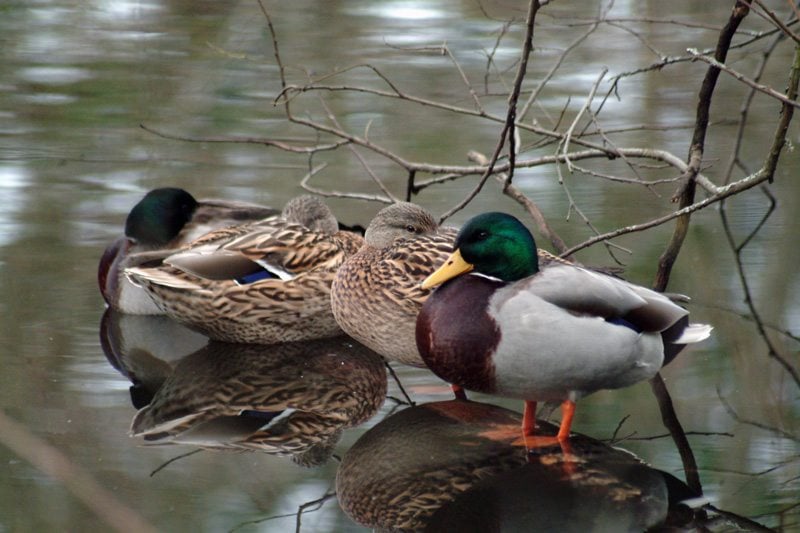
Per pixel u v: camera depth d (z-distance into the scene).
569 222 13.91
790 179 15.61
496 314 8.37
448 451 8.54
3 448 8.57
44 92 18.83
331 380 10.24
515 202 14.64
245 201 14.75
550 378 8.38
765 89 9.45
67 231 13.73
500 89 18.56
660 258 12.18
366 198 13.62
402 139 16.94
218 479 8.05
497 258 8.85
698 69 19.47
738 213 14.44
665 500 7.68
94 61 19.95
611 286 8.59
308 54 19.97
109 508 6.26
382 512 7.56
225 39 20.64
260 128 17.50
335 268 11.48
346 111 18.08
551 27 20.42
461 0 22.36
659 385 9.81
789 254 12.96
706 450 8.46
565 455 8.41
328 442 8.74
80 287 12.28
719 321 11.16
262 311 11.24
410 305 10.09
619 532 7.24
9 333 11.02
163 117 17.91
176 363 10.65
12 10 22.25
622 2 20.89
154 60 19.86
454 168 13.38
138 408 9.39
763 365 10.14
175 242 12.70
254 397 9.75
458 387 10.01
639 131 17.00
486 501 7.71
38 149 16.62
